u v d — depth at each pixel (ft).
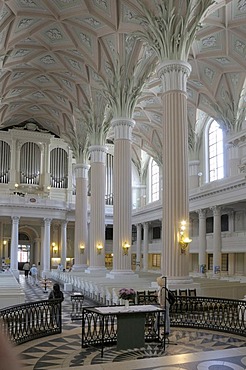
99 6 66.64
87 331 34.19
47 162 130.62
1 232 133.28
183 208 48.98
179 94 50.78
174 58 51.65
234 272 91.61
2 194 124.26
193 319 41.06
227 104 87.35
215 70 84.33
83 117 97.40
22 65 91.20
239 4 67.56
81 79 88.94
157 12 53.57
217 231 82.33
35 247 137.08
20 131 127.34
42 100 110.93
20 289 47.88
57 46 82.23
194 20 52.70
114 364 18.17
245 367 18.20
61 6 70.03
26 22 74.84
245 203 78.54
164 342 29.55
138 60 71.05
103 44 73.00
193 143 106.93
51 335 34.94
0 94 98.84
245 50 75.82
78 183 112.06
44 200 123.13
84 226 110.01
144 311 29.32
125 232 69.31
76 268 107.76
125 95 72.74
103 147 93.71
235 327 35.94
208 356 20.02
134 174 143.43
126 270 68.18
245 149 59.41
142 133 123.03
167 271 48.26
